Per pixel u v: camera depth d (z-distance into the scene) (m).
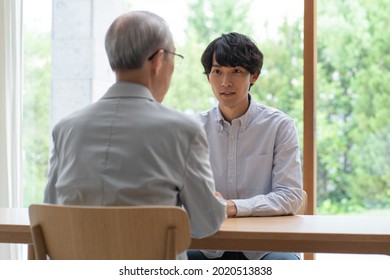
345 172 3.55
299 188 2.43
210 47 2.46
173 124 1.78
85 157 1.79
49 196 1.95
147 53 1.83
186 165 1.78
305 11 3.54
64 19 3.95
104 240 1.70
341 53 3.56
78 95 3.92
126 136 1.78
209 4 3.70
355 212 3.54
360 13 3.55
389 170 3.50
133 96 1.83
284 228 1.99
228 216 2.29
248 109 2.56
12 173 3.83
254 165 2.54
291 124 2.53
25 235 2.06
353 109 3.55
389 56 3.51
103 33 3.88
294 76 3.59
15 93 3.82
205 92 3.68
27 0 3.97
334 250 1.91
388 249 1.88
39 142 3.98
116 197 1.74
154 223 1.67
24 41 3.97
